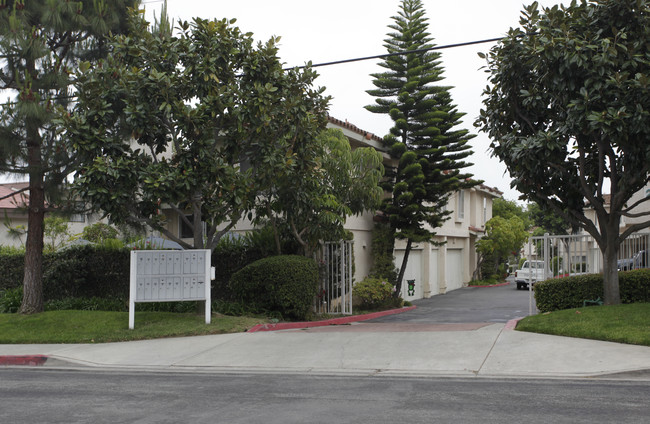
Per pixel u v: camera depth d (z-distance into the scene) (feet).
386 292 63.16
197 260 43.14
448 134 71.00
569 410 20.08
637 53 35.55
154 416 20.33
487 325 41.91
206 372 29.89
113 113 42.09
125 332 40.32
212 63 41.27
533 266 104.22
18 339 39.06
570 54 35.04
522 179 39.19
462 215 107.96
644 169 35.60
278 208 49.47
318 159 49.03
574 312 37.81
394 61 71.00
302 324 46.83
